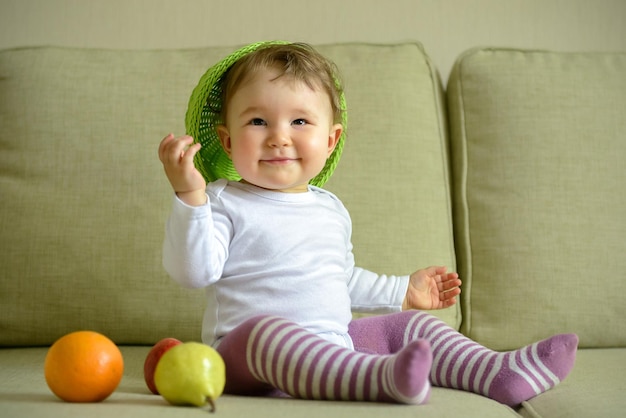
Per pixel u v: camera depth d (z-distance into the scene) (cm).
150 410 90
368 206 169
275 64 129
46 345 164
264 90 127
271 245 125
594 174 172
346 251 140
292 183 129
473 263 172
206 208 115
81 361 95
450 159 187
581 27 220
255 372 105
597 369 133
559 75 179
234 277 125
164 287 161
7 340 160
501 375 116
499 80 179
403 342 129
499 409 104
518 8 219
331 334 124
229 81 133
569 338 117
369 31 217
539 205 170
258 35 215
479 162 177
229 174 148
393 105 177
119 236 162
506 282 167
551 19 219
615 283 166
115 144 167
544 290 166
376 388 97
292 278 124
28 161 165
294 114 128
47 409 90
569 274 166
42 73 171
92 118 168
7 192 164
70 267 161
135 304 161
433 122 181
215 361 94
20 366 137
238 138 128
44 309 160
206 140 144
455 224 181
